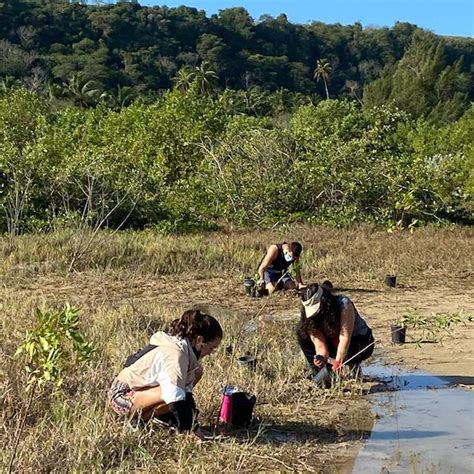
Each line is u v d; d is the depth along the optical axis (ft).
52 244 51.72
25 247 50.42
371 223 72.90
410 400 23.86
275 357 27.22
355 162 76.54
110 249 50.21
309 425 21.45
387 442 20.26
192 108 89.35
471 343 31.17
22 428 18.21
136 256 49.98
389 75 202.28
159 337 19.67
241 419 20.84
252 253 51.67
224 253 51.78
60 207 65.62
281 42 337.52
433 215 76.18
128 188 65.98
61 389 20.74
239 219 72.59
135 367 19.61
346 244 58.18
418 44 203.72
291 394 23.98
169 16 322.75
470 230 71.46
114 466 17.62
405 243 59.11
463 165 84.07
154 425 19.56
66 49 289.94
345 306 24.81
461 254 55.21
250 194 74.69
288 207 75.41
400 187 75.25
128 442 18.57
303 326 25.12
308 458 19.01
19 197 63.82
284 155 77.51
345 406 23.24
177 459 18.22
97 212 64.34
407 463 18.85
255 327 32.58
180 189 75.66
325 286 26.22
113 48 296.92
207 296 41.24
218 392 22.59
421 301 40.96
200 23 321.52
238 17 334.44
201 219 70.49
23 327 27.55
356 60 353.51
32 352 16.55
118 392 19.77
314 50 345.72
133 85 274.36
